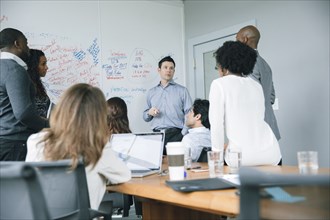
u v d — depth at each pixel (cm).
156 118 404
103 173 148
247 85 192
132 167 192
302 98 356
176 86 406
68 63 392
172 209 180
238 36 289
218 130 188
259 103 192
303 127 355
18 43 234
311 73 348
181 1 497
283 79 373
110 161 150
